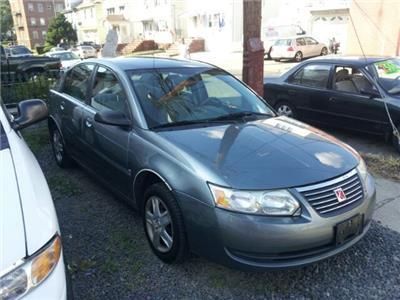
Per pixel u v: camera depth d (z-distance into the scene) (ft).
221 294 9.09
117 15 153.79
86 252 10.73
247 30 18.20
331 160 9.54
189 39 109.91
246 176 8.54
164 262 10.19
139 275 9.75
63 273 5.97
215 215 8.41
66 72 16.81
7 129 8.33
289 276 9.69
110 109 12.42
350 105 20.67
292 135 10.73
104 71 13.46
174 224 9.37
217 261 8.69
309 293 9.09
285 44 77.66
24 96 27.78
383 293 9.09
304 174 8.77
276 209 8.24
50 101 17.22
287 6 99.76
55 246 5.94
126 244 11.08
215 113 11.93
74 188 14.92
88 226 12.13
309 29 93.30
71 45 154.61
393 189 14.79
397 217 12.67
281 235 8.15
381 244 11.02
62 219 12.60
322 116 22.31
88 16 187.21
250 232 8.16
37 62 48.96
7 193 6.16
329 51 82.12
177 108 11.61
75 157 15.39
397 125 18.94
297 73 23.72
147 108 11.27
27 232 5.65
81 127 13.97
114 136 11.73
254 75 18.53
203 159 9.09
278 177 8.58
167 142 9.97
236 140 10.05
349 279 9.56
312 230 8.34
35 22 256.93
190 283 9.46
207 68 13.93
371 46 50.47
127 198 11.72
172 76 12.75
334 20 88.28
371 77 20.07
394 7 47.21
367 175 10.07
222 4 102.94
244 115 12.16
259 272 9.25
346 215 8.79
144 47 123.24
